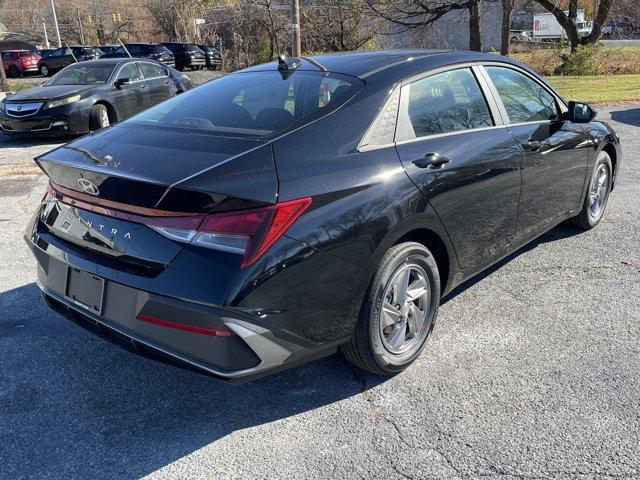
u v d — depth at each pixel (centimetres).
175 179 246
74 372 332
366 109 304
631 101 1370
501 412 289
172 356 255
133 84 1203
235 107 322
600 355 337
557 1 2672
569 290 420
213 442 274
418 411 292
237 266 241
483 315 387
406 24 2405
